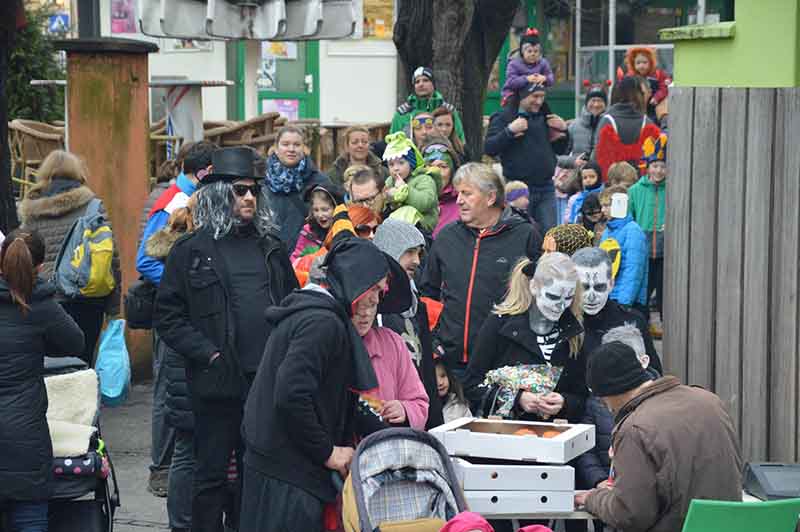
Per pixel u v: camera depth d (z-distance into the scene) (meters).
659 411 7.69
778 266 9.58
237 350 9.80
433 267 11.18
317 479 8.16
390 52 34.00
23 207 13.70
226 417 9.85
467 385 9.66
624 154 19.02
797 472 8.74
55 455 9.30
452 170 14.65
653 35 31.53
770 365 9.67
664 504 7.63
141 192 16.08
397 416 8.48
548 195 19.23
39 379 9.28
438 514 7.89
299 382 7.94
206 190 9.98
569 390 9.42
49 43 27.81
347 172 13.66
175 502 10.71
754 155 9.61
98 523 9.44
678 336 10.16
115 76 15.87
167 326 9.83
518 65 19.11
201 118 17.58
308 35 17.62
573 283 9.28
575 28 32.50
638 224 17.38
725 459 7.67
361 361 8.23
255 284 9.94
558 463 8.24
